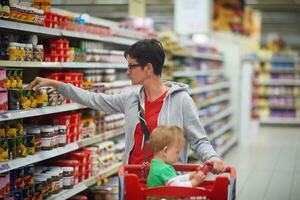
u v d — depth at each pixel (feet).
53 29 14.03
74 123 15.35
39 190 13.39
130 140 10.73
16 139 12.33
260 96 57.77
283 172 27.84
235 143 39.09
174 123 10.44
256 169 28.66
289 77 56.59
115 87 18.65
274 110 57.31
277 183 24.97
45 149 13.66
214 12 45.60
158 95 10.60
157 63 10.41
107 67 18.08
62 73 15.12
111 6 61.93
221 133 35.17
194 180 9.05
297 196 22.27
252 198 21.84
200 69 32.89
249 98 40.73
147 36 22.41
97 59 17.30
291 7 65.87
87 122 16.44
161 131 9.45
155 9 68.85
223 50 39.37
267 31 103.91
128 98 10.87
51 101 13.82
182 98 10.53
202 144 10.34
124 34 19.80
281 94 56.80
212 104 34.83
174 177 9.18
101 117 17.76
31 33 13.99
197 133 10.42
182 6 35.94
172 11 71.26
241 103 40.45
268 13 74.54
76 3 55.16
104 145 18.06
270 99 57.26
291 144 39.42
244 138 40.91
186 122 10.50
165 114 10.46
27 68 15.33
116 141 20.36
